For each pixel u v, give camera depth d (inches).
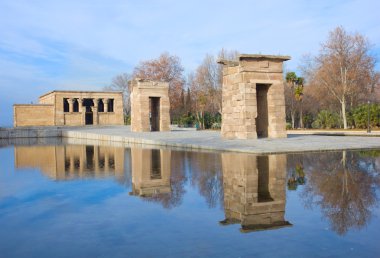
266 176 429.4
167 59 2731.3
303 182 388.2
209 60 2404.0
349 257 182.5
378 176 416.5
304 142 852.0
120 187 394.9
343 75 1779.0
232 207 290.8
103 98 2504.9
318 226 235.9
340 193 331.9
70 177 481.1
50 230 239.5
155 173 485.4
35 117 2346.2
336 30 1775.3
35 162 674.8
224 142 876.6
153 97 1734.7
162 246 203.6
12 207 307.6
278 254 188.1
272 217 259.9
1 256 195.0
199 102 2477.9
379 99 2465.6
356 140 924.6
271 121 1025.5
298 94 2155.5
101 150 918.4
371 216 255.9
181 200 320.8
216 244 204.7
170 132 1558.8
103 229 239.1
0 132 1849.2
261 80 996.6
